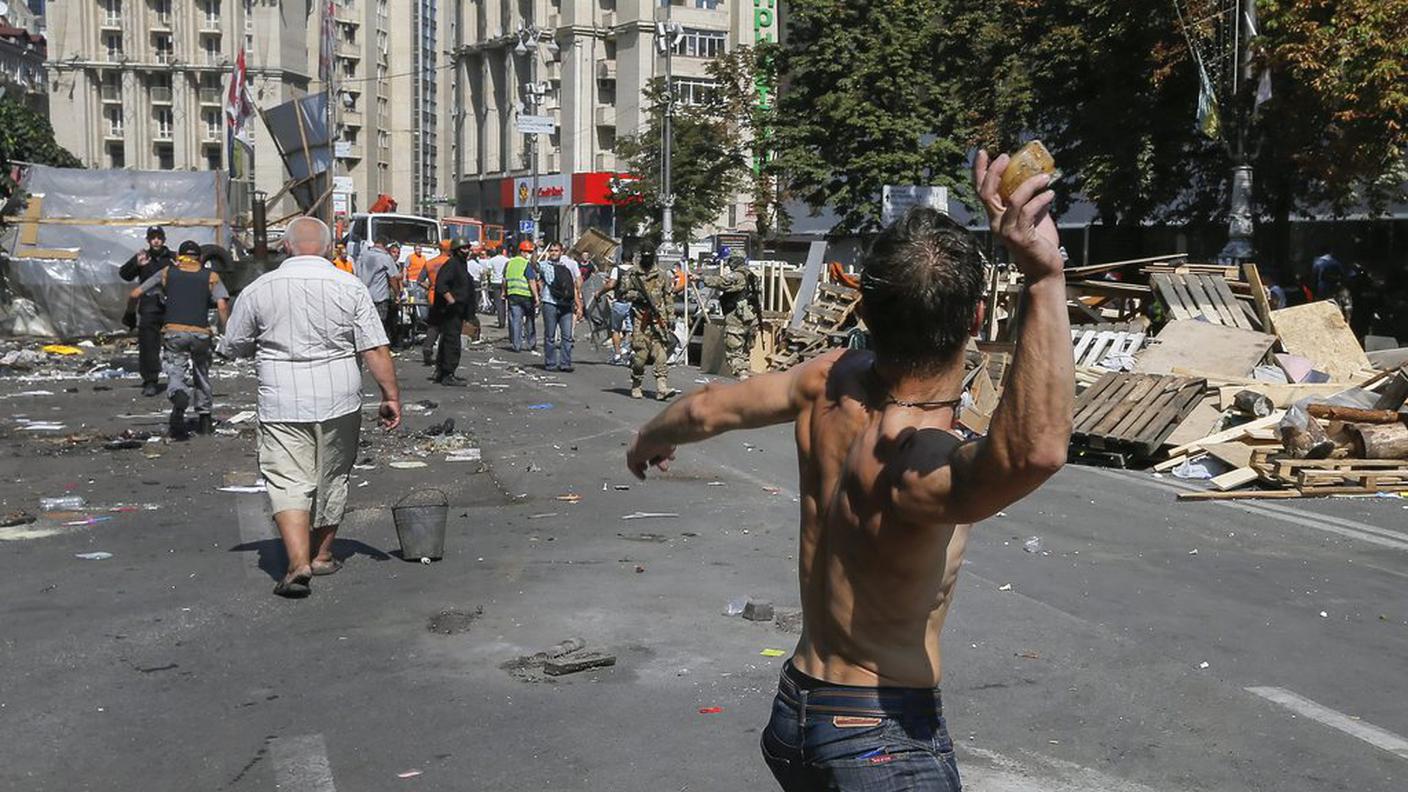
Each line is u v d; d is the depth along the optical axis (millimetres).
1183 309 16625
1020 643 6328
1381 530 9500
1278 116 22859
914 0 34531
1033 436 1924
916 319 2270
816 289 21906
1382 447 11422
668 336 17297
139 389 17219
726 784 4535
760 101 49031
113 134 98688
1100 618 6824
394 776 4605
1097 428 12914
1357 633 6641
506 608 6824
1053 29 28672
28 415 14570
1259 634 6578
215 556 7988
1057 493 10953
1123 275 19672
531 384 19109
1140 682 5770
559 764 4715
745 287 20469
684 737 4988
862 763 2332
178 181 26797
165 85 98875
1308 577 7895
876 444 2289
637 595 7109
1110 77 27875
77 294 25516
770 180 42656
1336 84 21094
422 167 116625
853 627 2361
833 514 2373
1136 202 28047
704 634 6375
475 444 12758
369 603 6914
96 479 10648
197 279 12930
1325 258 24281
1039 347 1917
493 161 89125
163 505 9586
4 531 8648
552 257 21656
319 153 30141
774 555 8141
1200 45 23734
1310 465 11156
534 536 8641
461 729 5066
